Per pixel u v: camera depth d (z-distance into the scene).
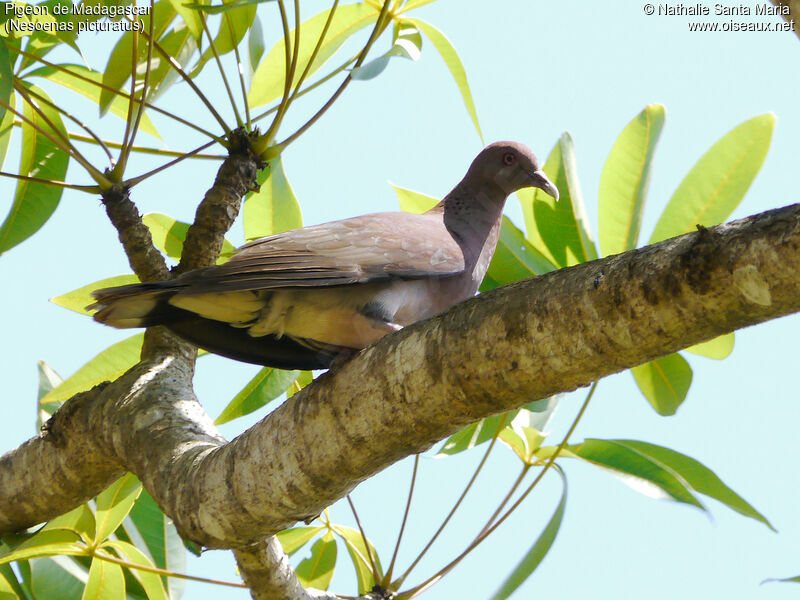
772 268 4.29
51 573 8.91
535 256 9.09
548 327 5.07
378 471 6.17
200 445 7.11
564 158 9.12
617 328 4.84
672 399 9.20
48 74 9.80
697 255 4.53
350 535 9.53
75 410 8.18
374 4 9.61
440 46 9.65
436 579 8.39
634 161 8.70
